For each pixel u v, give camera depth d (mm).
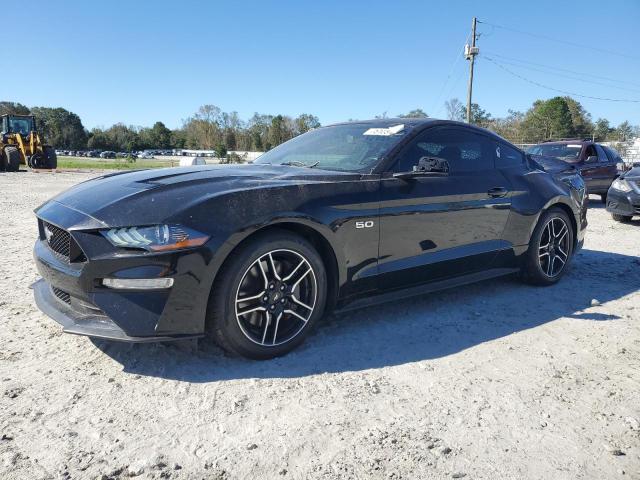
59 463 1891
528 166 4492
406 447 2047
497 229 3984
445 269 3645
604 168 11734
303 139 4207
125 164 44594
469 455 2008
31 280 4320
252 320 2781
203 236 2488
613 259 5734
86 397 2373
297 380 2596
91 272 2445
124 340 2428
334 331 3287
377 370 2742
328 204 2957
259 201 2701
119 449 1988
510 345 3139
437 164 3295
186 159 21375
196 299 2508
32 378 2543
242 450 2004
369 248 3166
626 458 2016
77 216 2602
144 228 2447
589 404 2434
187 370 2666
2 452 1942
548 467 1946
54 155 25734
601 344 3186
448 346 3102
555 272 4547
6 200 10773
